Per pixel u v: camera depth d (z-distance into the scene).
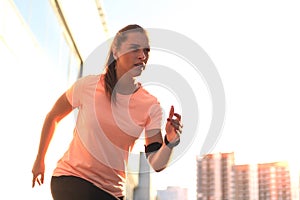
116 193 1.29
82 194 1.21
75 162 1.25
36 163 1.35
